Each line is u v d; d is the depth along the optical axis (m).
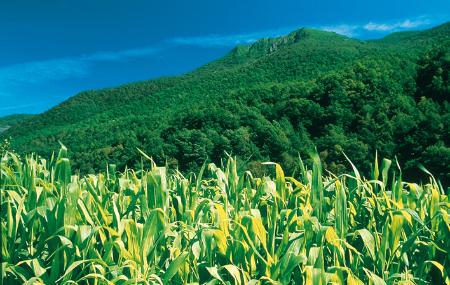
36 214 1.84
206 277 1.72
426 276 1.85
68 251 1.67
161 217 1.86
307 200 2.12
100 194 2.38
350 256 1.82
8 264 1.56
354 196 2.34
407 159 54.41
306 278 1.50
